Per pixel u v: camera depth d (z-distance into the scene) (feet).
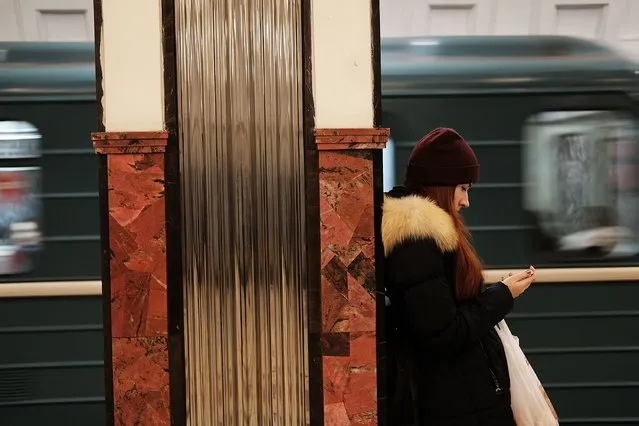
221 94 7.67
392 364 7.72
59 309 12.79
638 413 13.05
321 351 7.73
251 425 7.80
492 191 12.84
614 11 12.92
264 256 7.75
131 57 7.59
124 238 7.63
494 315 7.35
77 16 12.79
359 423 7.75
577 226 12.95
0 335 12.78
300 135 7.71
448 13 12.75
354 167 7.62
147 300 7.66
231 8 7.63
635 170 13.01
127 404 7.69
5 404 12.80
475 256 7.56
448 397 7.42
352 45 7.64
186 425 7.77
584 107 12.94
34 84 12.75
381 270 7.68
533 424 7.56
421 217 7.22
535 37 12.89
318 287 7.69
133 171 7.59
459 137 7.64
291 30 7.66
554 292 12.98
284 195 7.72
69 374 12.84
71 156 12.76
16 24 12.72
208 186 7.70
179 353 7.70
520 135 12.86
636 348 13.01
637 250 13.00
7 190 12.72
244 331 7.78
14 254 12.75
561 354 13.00
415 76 12.69
